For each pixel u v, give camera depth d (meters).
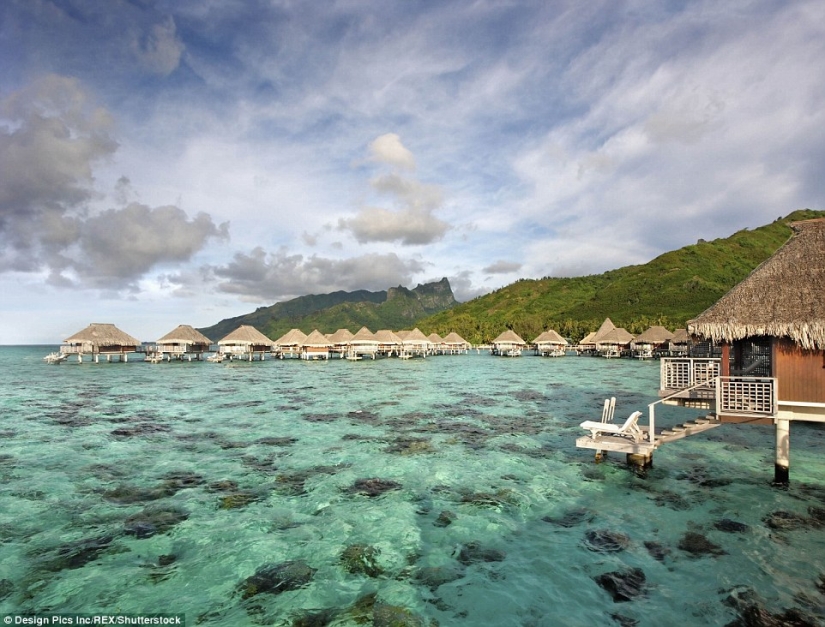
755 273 12.46
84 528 9.40
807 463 13.93
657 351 67.12
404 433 18.00
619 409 23.78
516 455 14.84
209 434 17.88
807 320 10.57
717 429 18.77
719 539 8.97
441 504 10.77
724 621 6.43
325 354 70.38
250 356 65.56
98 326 60.94
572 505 10.70
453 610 6.73
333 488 11.82
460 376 42.34
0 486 11.84
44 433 18.00
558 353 79.12
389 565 8.04
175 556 8.28
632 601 6.94
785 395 11.39
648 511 10.34
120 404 25.34
